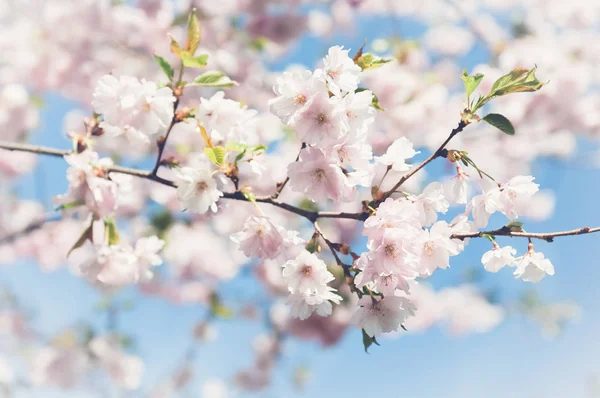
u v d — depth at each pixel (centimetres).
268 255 216
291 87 198
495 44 682
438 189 209
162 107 222
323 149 202
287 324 659
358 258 204
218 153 216
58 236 702
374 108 216
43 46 618
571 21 699
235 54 631
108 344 719
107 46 624
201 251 577
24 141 673
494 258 211
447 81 764
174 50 226
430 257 204
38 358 714
